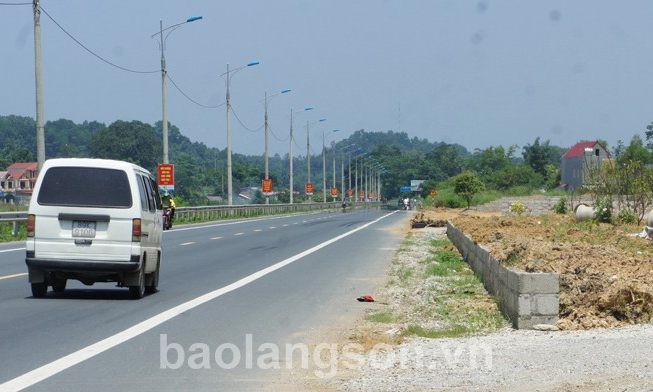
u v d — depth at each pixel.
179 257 27.16
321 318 14.33
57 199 15.82
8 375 9.41
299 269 23.31
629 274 14.63
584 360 9.52
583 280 13.76
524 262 17.22
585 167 52.31
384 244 34.66
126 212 15.91
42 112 35.66
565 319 12.70
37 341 11.52
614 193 42.25
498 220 40.03
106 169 16.03
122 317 13.84
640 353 9.64
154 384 9.09
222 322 13.57
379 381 9.26
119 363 10.16
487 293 17.70
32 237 15.80
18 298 16.00
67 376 9.39
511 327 13.08
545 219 40.12
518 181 141.00
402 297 17.33
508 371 9.31
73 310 14.52
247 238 38.53
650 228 26.69
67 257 15.78
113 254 15.84
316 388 9.02
